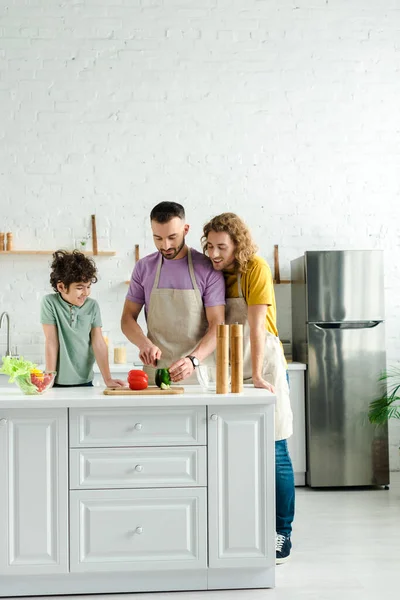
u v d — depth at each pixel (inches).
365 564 133.0
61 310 134.4
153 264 133.8
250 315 129.0
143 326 221.8
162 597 114.9
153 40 222.1
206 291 131.1
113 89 220.8
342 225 225.1
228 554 116.0
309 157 225.0
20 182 218.1
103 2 221.0
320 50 225.9
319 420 201.9
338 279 202.8
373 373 203.0
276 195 224.1
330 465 202.1
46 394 119.9
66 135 219.3
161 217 125.9
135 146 221.0
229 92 223.6
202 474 115.6
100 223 220.1
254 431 116.3
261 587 119.0
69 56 220.1
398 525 161.6
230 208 223.0
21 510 113.6
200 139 222.7
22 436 113.8
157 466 115.3
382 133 226.5
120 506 114.8
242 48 224.1
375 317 203.2
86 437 114.7
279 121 224.5
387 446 203.3
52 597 115.3
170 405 114.3
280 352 132.7
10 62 218.4
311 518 168.7
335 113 225.8
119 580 116.6
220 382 118.0
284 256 223.9
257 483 116.1
